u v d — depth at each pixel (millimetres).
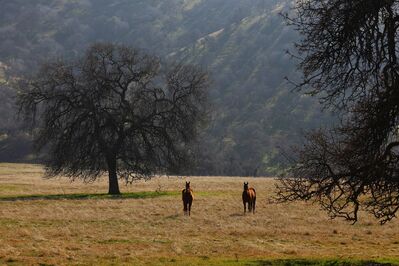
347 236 28375
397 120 15695
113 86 57781
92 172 57312
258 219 34875
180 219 34562
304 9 16094
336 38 15820
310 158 16906
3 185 71438
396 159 15414
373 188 16281
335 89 16547
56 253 20984
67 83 55656
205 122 60281
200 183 79188
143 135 56844
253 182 81750
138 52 58531
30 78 57000
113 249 22734
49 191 63906
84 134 54812
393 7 15484
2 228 29031
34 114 55906
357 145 15758
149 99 58031
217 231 29172
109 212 38375
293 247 24484
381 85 16047
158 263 18891
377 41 15594
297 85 16938
